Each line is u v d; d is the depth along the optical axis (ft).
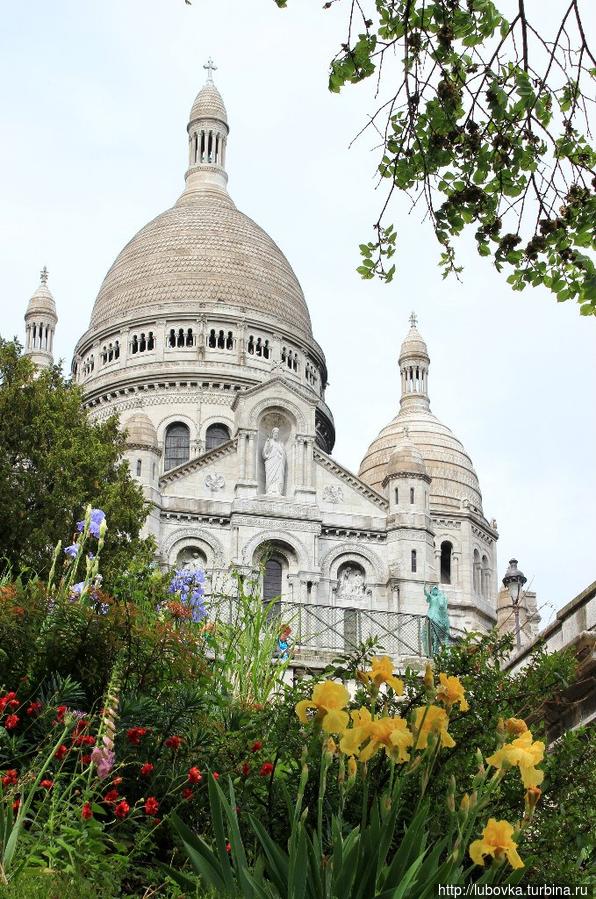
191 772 46.60
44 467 158.30
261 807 49.39
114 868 42.93
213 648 74.64
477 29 48.37
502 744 41.57
